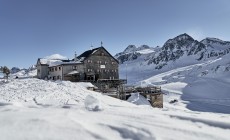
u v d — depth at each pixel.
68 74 63.38
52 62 70.44
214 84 148.25
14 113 11.95
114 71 69.38
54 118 10.83
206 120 11.19
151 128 9.85
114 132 9.55
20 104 16.98
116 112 13.02
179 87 144.50
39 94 31.27
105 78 67.38
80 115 11.87
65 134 8.97
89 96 15.00
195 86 144.12
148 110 14.55
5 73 49.88
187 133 9.48
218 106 89.94
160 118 11.66
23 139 8.41
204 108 82.88
